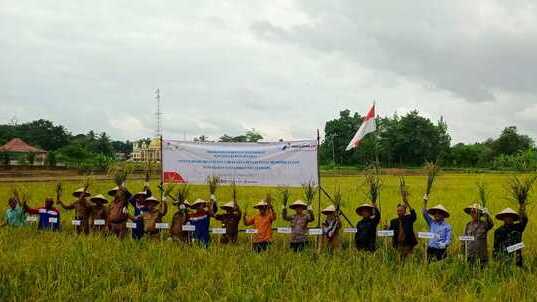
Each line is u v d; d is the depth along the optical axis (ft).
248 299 32.04
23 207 61.77
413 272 38.01
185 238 52.24
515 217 42.34
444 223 44.34
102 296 32.91
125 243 47.65
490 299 30.96
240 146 59.98
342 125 358.64
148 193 59.00
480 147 401.08
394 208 76.74
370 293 32.53
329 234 48.21
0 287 33.81
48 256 41.42
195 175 61.31
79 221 56.59
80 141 465.47
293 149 58.29
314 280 35.94
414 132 353.72
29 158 281.13
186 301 32.53
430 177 46.32
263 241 49.32
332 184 135.95
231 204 52.95
